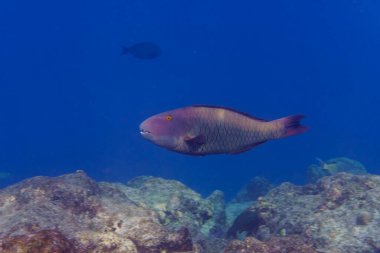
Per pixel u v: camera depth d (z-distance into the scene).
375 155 39.84
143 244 5.86
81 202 6.68
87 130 76.62
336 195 8.66
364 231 7.62
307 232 8.01
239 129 3.88
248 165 39.38
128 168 39.62
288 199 9.54
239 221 9.88
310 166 19.27
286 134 3.83
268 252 5.36
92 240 5.00
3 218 5.68
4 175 24.45
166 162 41.00
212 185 32.19
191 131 3.84
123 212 6.67
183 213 9.91
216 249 7.97
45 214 5.72
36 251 3.47
